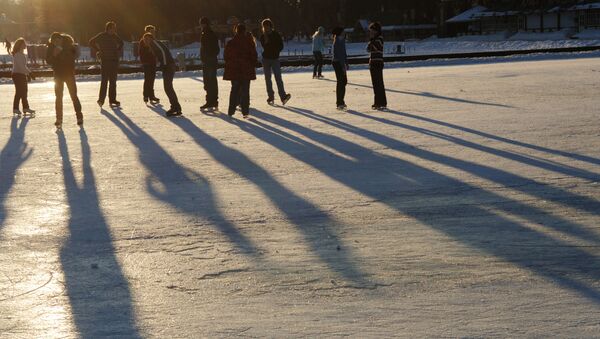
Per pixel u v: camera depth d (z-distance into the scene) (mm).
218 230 7496
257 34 115000
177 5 116750
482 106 17891
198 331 4926
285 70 38188
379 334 4789
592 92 20141
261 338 4777
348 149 12367
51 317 5234
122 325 5055
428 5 116688
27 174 10859
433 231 7270
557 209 8039
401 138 13375
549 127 14039
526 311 5113
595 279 5750
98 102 21047
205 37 18766
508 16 101312
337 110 18312
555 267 6074
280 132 14617
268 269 6199
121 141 13938
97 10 117500
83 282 5988
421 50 81438
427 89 23219
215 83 19094
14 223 8000
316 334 4820
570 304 5227
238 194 9172
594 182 9352
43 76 41281
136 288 5816
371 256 6484
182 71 41125
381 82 17969
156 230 7555
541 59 39344
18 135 15172
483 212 7988
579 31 92375
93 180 10312
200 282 5918
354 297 5492
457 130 14109
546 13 95938
